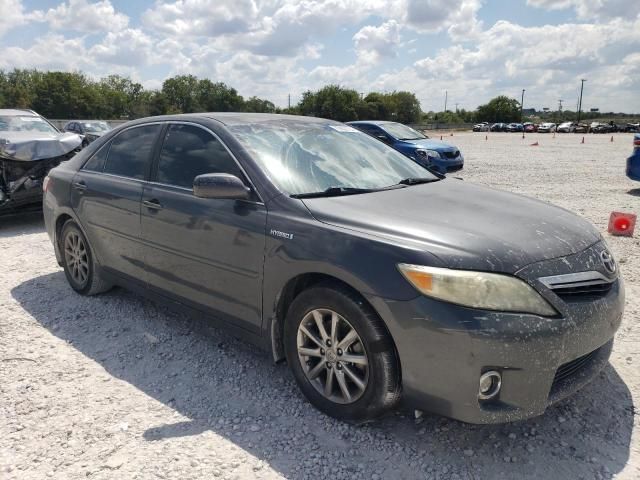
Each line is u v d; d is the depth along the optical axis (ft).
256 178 10.44
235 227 10.36
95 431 9.21
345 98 278.05
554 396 8.28
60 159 26.32
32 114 31.83
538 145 97.55
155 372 11.28
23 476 8.11
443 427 9.27
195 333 13.19
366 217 9.18
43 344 12.58
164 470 8.20
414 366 8.17
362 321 8.57
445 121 353.31
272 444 8.84
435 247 8.23
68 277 15.90
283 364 11.60
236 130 11.53
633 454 8.52
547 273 8.18
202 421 9.50
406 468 8.24
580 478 8.00
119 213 13.19
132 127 14.10
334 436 9.03
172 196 11.80
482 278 7.84
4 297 15.65
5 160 24.94
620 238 22.07
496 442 8.86
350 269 8.58
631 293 15.57
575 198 32.48
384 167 12.35
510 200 10.87
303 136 12.16
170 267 12.01
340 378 9.17
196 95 354.54
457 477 8.03
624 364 11.37
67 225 15.44
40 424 9.42
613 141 114.11
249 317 10.52
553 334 7.84
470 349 7.68
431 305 7.89
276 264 9.66
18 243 22.59
